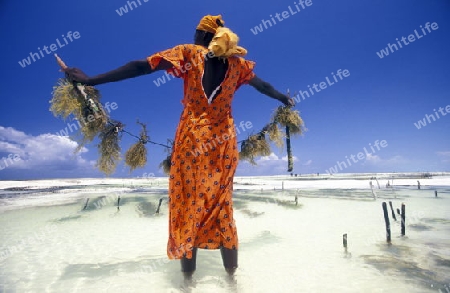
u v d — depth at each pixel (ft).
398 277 9.45
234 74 7.55
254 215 25.02
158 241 16.25
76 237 17.54
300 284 8.86
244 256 12.14
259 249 13.42
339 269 10.33
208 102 7.45
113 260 12.39
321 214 25.39
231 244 7.57
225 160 7.61
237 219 23.22
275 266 10.66
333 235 16.61
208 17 7.77
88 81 6.84
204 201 7.35
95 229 20.13
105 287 9.05
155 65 6.97
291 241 15.19
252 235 16.97
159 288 8.72
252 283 8.86
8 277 10.34
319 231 17.94
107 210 28.19
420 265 10.69
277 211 27.20
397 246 13.60
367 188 56.59
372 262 11.12
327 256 12.11
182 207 7.39
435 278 9.31
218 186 7.46
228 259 7.76
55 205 32.86
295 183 86.38
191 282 8.13
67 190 61.62
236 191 51.29
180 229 7.31
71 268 11.28
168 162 28.04
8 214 27.09
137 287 8.89
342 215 24.79
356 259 11.59
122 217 24.89
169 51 7.14
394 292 8.22
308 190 52.08
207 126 7.45
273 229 18.86
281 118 20.95
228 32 7.11
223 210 7.50
